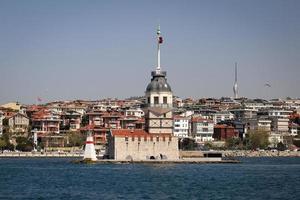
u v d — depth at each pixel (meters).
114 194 141.62
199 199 132.75
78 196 137.38
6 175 196.38
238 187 158.12
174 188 155.38
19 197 134.88
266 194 142.12
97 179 180.75
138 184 165.50
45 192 145.62
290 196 138.38
